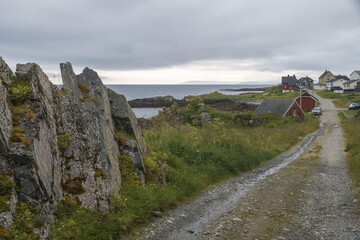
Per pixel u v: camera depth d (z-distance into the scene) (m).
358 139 22.91
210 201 10.17
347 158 18.67
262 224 8.10
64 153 7.07
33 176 5.53
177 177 11.11
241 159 15.52
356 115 49.28
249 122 42.78
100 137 8.38
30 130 5.96
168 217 8.34
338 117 52.78
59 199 6.38
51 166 6.34
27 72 6.57
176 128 17.81
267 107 54.41
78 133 7.61
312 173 14.69
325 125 42.12
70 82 8.41
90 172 7.41
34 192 5.60
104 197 7.40
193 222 8.23
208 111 45.41
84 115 7.99
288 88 127.19
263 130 31.14
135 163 9.85
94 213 6.85
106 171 7.92
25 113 6.03
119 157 9.57
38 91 6.61
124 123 10.73
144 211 7.96
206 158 14.23
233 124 41.81
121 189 8.48
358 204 9.52
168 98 116.12
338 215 8.62
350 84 121.75
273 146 22.42
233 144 17.22
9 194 5.24
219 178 13.07
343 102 77.69
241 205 9.81
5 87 6.02
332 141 26.86
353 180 12.93
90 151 7.74
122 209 7.55
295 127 35.44
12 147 5.44
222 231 7.61
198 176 12.20
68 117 7.48
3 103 5.71
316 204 9.76
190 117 41.31
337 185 12.19
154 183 9.73
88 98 8.97
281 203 9.97
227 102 108.06
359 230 7.44
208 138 17.36
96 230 6.38
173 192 9.69
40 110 6.37
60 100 7.51
